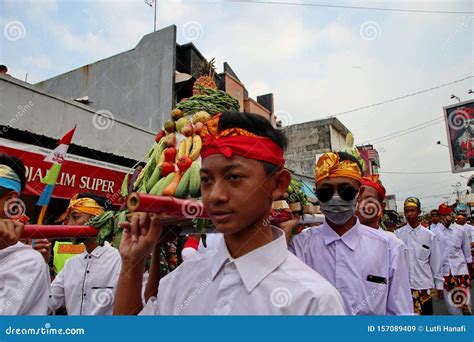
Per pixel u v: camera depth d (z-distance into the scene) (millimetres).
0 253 1806
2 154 1861
